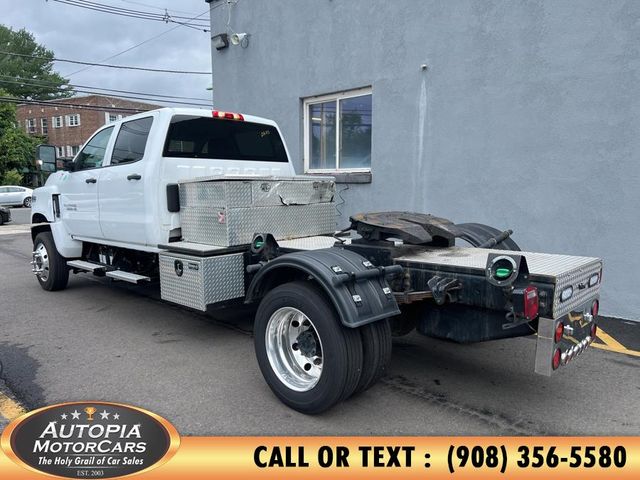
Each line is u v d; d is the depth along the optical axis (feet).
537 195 19.36
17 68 189.67
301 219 16.70
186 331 17.57
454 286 10.84
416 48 22.52
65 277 23.72
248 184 15.02
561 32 18.22
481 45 20.36
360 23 24.72
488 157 20.62
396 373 13.74
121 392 12.52
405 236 11.89
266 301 11.92
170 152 16.60
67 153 179.42
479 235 15.35
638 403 11.80
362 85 25.07
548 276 9.46
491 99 20.30
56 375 13.62
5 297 22.98
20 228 62.28
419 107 22.68
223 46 32.55
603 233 17.92
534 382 13.05
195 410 11.56
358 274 10.71
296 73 28.35
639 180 16.98
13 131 129.70
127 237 17.83
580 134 18.12
